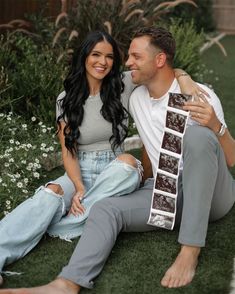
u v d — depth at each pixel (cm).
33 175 327
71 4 597
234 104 535
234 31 1246
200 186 224
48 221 245
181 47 575
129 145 402
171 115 241
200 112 228
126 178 247
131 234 266
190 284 224
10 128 390
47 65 456
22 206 243
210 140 222
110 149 272
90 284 217
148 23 530
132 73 247
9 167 328
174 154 240
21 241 239
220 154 231
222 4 1262
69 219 258
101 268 227
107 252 227
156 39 238
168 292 219
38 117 413
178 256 231
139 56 240
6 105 417
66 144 266
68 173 267
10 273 229
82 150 272
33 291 206
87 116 263
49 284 212
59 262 242
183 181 229
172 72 249
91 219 234
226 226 279
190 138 222
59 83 425
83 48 254
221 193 246
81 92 260
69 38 472
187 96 238
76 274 215
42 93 422
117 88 262
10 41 492
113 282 226
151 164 273
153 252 251
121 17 514
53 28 534
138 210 246
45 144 349
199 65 649
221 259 245
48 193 244
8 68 461
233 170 360
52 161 360
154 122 253
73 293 213
